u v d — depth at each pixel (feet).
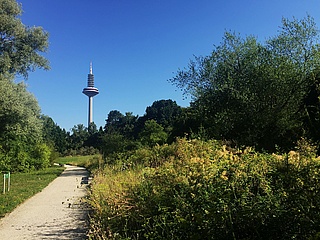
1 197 38.96
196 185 15.42
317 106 41.55
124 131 214.07
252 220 11.67
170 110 216.33
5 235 21.80
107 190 24.68
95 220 20.66
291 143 47.26
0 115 65.77
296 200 11.17
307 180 11.69
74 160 181.37
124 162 49.60
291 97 60.49
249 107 61.82
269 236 11.40
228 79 65.77
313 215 10.55
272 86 60.70
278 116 58.23
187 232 13.14
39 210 31.45
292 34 63.10
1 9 59.98
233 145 44.98
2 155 88.79
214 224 12.13
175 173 18.54
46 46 65.92
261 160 16.53
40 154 115.34
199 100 70.44
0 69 61.11
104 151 100.58
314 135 37.65
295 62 62.03
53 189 51.26
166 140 82.17
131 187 20.85
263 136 57.57
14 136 93.09
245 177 13.96
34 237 20.89
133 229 17.25
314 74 54.34
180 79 72.38
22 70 65.92
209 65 70.18
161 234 14.60
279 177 13.20
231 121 61.31
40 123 88.38
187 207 14.02
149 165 38.73
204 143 37.52
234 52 68.23
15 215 29.12
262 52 65.00
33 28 64.80
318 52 59.93
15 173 94.32
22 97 74.64
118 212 18.53
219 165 17.02
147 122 94.58
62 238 20.25
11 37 62.44
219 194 12.96
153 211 16.76
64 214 28.73
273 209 11.45
